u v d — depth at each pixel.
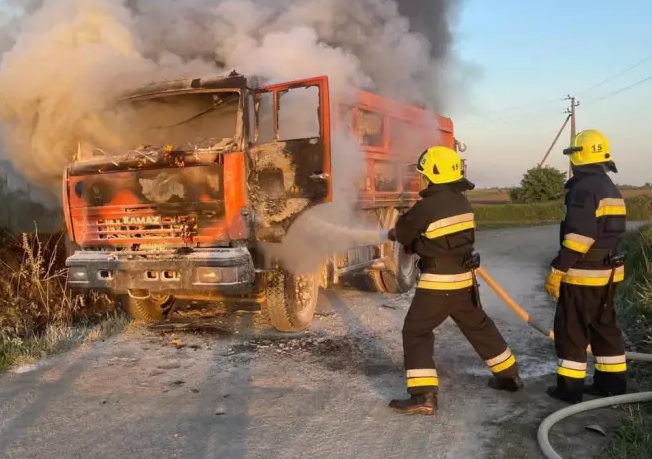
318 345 6.27
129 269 6.07
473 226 4.48
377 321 7.36
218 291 5.82
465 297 4.48
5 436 4.11
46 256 7.68
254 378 5.25
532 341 6.30
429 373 4.37
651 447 3.67
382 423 4.23
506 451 3.77
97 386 5.08
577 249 4.27
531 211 37.03
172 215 6.04
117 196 6.25
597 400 4.34
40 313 7.00
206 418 4.37
